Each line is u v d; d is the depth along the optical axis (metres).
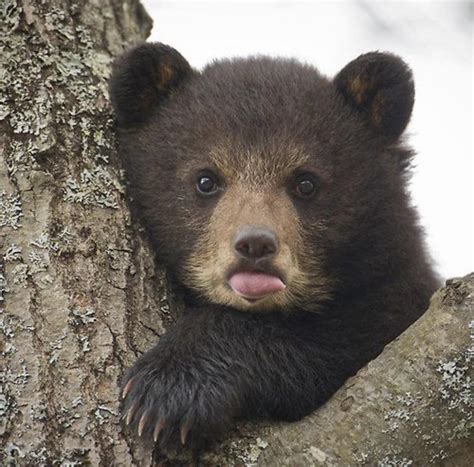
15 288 9.39
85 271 9.80
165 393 9.28
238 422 9.46
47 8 11.58
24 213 9.89
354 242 11.42
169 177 11.28
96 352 9.27
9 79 10.68
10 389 8.80
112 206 10.55
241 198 10.94
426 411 8.25
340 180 11.35
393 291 11.69
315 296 11.36
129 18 13.75
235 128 11.24
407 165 12.41
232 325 10.40
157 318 10.07
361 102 12.06
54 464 8.53
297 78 12.02
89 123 11.07
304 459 8.59
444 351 8.23
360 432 8.43
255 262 10.10
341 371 10.96
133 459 8.81
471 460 8.44
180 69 11.98
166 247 11.23
